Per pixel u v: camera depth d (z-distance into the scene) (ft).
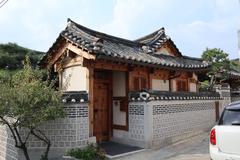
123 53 35.17
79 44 30.81
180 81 47.21
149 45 44.01
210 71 55.26
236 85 67.82
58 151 28.78
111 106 37.55
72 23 35.65
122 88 36.40
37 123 24.97
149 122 32.73
